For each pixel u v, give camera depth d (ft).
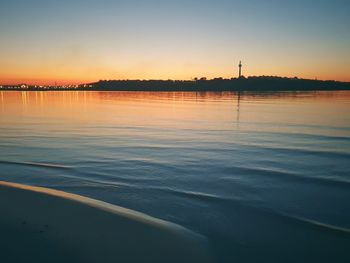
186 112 128.67
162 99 287.48
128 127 78.13
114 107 168.35
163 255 15.57
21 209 19.31
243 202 25.08
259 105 175.11
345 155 43.29
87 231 16.96
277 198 26.03
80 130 72.43
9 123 87.66
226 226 20.53
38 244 15.25
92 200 22.82
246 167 36.63
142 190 28.07
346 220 21.65
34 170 35.29
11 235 15.97
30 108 161.27
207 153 45.09
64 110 144.97
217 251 17.12
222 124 83.82
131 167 36.78
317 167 36.55
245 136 62.03
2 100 290.15
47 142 55.36
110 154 44.42
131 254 15.19
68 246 15.26
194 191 27.84
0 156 43.09
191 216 22.15
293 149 47.85
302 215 22.49
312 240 18.72
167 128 75.72
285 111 128.16
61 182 30.55
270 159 40.88
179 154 44.39
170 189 28.40
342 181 30.86
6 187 23.68
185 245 17.01
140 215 21.01
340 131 68.18
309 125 79.71
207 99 276.41
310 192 27.61
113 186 29.25
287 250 17.51
